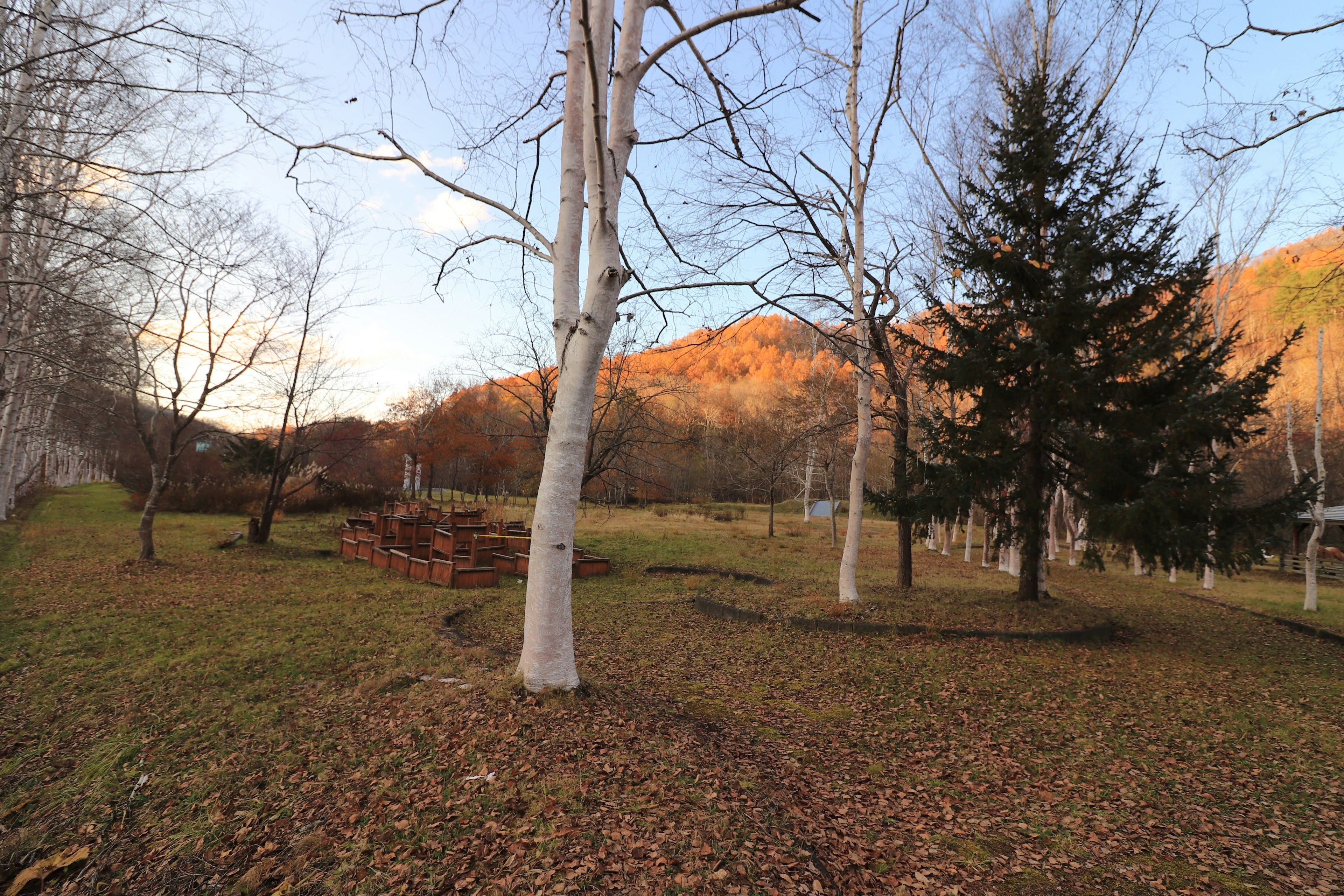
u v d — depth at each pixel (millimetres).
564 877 3248
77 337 9789
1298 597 17891
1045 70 13859
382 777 4355
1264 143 5699
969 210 12203
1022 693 7379
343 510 29828
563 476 5438
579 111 5824
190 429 34281
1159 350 9719
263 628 8922
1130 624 12297
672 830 3684
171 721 5645
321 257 16562
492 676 6102
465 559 14602
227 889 3455
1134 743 6070
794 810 4293
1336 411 27531
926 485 12359
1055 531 25703
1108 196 11336
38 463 30406
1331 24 4855
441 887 3225
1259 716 6961
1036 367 11305
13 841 4051
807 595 12523
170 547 16141
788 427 29781
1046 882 3768
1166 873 3928
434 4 5723
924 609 11133
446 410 37625
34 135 7508
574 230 5805
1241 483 9617
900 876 3682
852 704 6938
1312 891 3771
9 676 6770
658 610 12117
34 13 5484
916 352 12219
